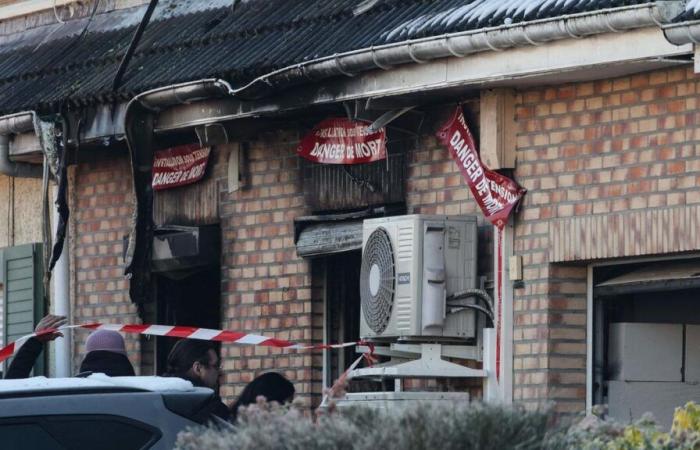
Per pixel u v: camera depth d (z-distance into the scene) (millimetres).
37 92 38844
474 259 31438
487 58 29000
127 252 37562
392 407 17359
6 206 45031
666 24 25000
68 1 43406
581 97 29797
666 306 30547
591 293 30438
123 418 21953
